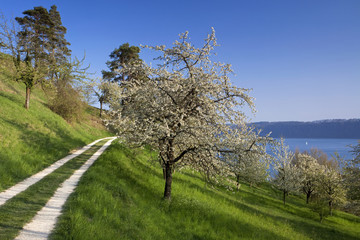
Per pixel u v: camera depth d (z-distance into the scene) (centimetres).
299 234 1664
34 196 905
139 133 1234
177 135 1241
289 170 2988
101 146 2706
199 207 1442
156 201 1302
